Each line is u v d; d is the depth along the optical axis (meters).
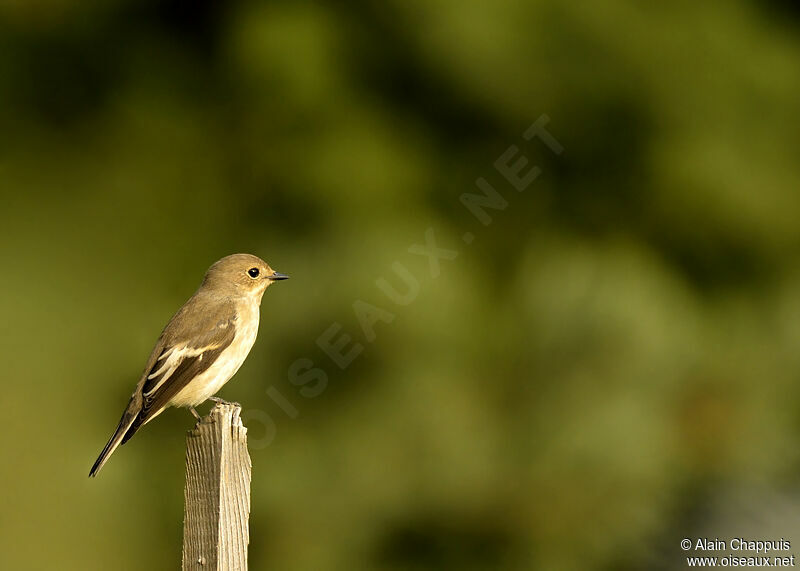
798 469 12.35
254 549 11.91
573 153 13.16
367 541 11.81
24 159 13.23
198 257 12.82
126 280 12.68
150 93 13.45
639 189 13.13
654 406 11.73
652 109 12.98
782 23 13.60
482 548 11.81
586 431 11.45
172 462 12.41
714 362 12.34
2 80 13.48
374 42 13.08
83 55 13.68
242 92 13.02
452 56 12.70
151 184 13.09
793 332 12.73
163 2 13.60
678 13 13.27
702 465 12.21
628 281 12.16
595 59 12.89
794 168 12.97
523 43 12.79
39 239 12.83
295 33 12.95
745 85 13.08
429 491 11.56
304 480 11.72
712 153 12.91
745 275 13.03
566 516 11.67
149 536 12.12
